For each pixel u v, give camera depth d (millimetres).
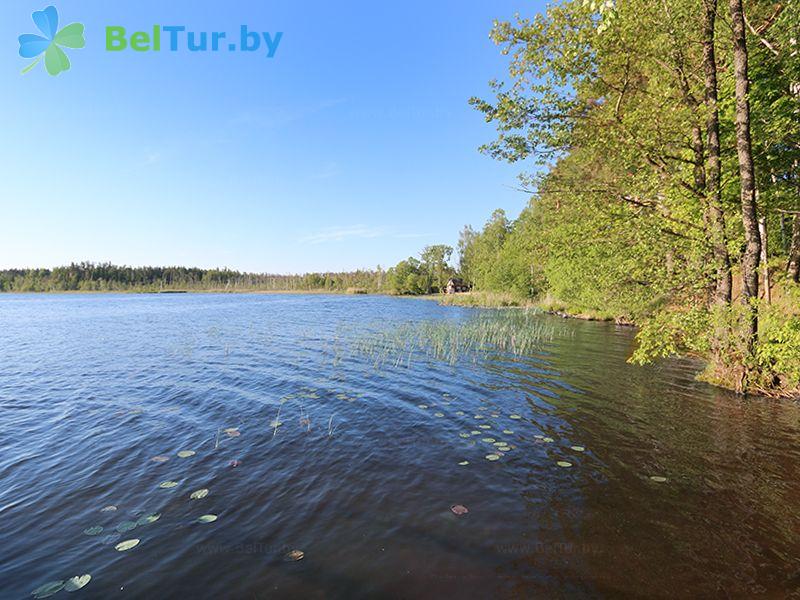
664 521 4625
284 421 7941
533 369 12648
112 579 3639
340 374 12016
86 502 4977
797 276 12633
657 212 10992
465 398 9562
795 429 7473
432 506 4910
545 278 43625
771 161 10727
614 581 3666
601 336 20203
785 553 4055
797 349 8531
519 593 3506
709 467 5977
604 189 11672
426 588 3553
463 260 96250
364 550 4059
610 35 9977
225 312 41062
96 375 11953
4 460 6188
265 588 3541
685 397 9570
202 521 4562
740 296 9930
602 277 15477
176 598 3418
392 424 7789
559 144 11305
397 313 38281
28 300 78250
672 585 3617
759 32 10141
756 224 9500
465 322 27531
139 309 47344
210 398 9516
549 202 14320
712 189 10070
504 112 11273
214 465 6020
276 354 15352
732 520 4637
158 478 5605
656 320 10711
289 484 5438
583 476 5715
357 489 5309
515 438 7117
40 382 11133
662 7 9883
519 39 11016
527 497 5141
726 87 10867
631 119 10430
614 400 9383
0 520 4582
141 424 7758
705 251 10273
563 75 10820
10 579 3629
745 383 9719
